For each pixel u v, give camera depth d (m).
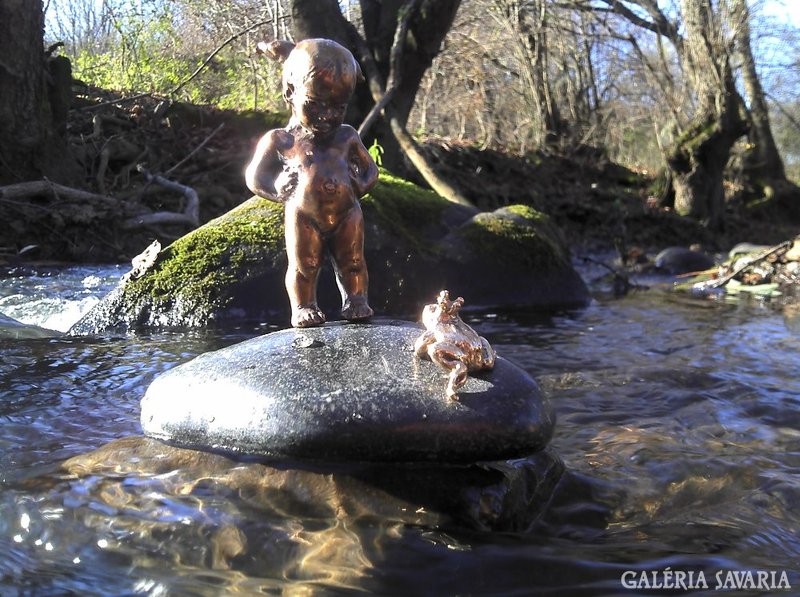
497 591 0.30
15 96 1.41
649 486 0.41
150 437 0.42
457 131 2.84
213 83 2.39
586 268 1.83
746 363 0.73
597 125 2.95
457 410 0.36
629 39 2.88
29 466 0.40
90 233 1.33
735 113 2.72
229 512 0.34
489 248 1.11
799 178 5.06
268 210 0.96
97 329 0.82
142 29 2.29
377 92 1.52
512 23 2.69
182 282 0.87
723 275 1.58
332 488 0.36
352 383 0.38
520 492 0.37
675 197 2.86
